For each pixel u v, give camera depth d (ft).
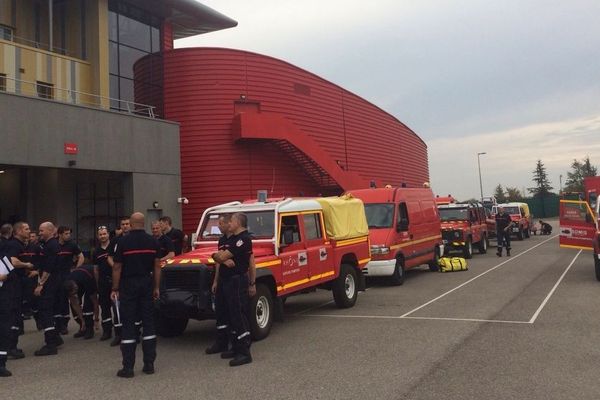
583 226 45.88
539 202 244.63
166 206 67.62
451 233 66.64
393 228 45.65
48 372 21.77
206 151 82.02
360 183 97.45
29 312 35.42
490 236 88.84
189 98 82.02
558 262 60.13
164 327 27.53
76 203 69.00
